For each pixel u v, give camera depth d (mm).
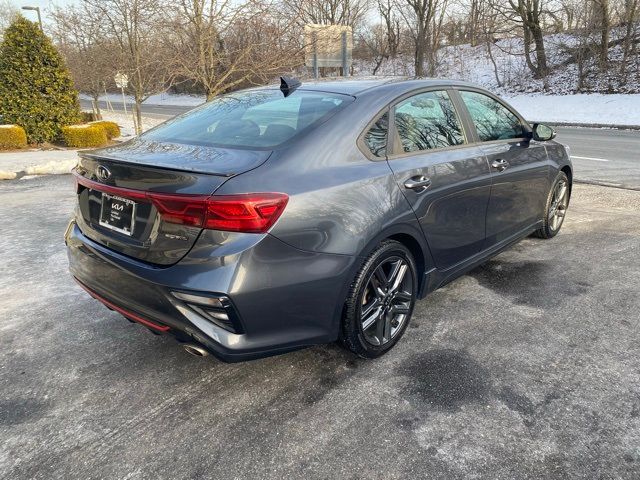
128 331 3223
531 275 3990
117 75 14617
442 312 3387
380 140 2766
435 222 3000
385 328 2830
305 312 2355
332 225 2363
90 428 2309
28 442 2221
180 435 2252
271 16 9117
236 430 2273
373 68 44094
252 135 2625
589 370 2666
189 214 2109
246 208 2098
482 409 2369
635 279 3865
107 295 2551
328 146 2516
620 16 24891
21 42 13555
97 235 2590
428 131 3104
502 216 3744
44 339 3119
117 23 12375
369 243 2523
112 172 2406
